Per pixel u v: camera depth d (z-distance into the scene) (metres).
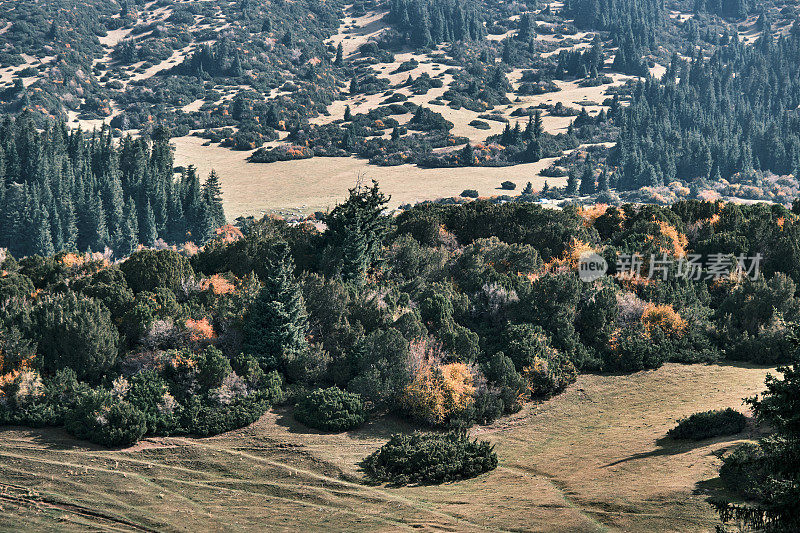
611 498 37.62
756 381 58.97
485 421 54.84
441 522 37.06
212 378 54.34
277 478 44.28
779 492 27.98
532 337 61.75
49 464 45.44
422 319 66.25
